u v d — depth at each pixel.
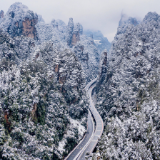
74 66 91.44
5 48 82.44
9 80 53.22
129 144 41.25
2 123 41.41
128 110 66.06
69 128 69.19
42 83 66.00
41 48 94.25
